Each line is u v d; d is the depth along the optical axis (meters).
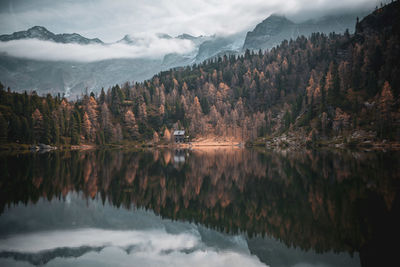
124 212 34.12
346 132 139.38
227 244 24.09
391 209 29.84
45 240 24.52
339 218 27.97
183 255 22.00
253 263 20.42
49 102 198.38
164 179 57.97
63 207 35.06
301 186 45.56
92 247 23.25
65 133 180.25
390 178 46.88
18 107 165.88
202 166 80.44
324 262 19.89
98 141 194.62
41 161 85.88
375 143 119.94
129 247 23.41
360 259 19.98
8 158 94.31
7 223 28.59
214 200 40.28
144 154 133.38
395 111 126.00
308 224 27.41
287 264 19.39
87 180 54.75
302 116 184.12
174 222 30.70
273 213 31.88
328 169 61.66
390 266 18.67
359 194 36.91
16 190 43.50
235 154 126.44
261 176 58.78
